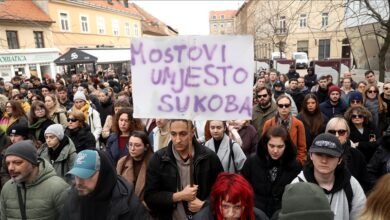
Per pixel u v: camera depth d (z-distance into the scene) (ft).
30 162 8.77
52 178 9.29
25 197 8.96
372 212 6.11
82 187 7.43
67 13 105.09
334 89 19.27
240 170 11.66
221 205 7.18
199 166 9.48
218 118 8.54
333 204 8.00
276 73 37.99
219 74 8.44
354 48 51.90
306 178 8.41
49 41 93.81
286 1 76.07
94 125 21.77
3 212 9.29
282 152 9.61
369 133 14.56
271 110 18.25
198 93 8.59
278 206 9.78
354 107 14.71
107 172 7.63
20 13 83.92
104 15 128.57
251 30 102.01
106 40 130.11
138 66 8.89
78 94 21.85
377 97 19.83
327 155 7.77
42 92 31.04
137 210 8.00
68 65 70.44
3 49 70.13
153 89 8.85
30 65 73.00
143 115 8.96
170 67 8.68
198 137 16.29
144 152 11.30
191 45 8.50
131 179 11.23
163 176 9.61
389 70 39.32
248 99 8.37
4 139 14.93
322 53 128.57
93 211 7.66
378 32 38.73
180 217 9.52
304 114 16.31
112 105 25.70
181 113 8.73
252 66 8.28
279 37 86.84
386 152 11.52
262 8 90.22
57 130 12.89
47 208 8.93
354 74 48.80
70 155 13.08
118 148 14.46
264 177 10.00
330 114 19.33
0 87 37.45
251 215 7.32
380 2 37.99
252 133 15.07
